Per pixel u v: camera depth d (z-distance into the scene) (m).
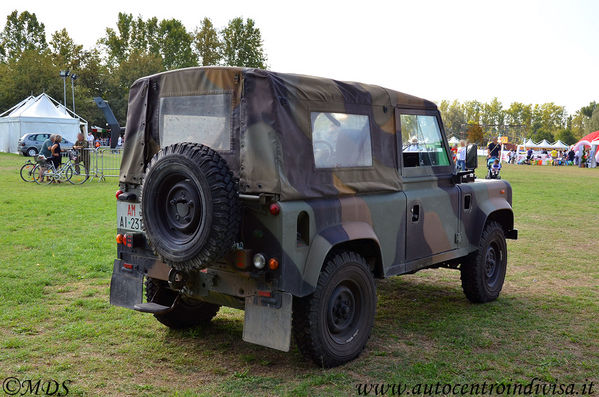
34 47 89.25
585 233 11.24
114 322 5.36
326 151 4.33
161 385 4.03
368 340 5.04
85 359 4.46
